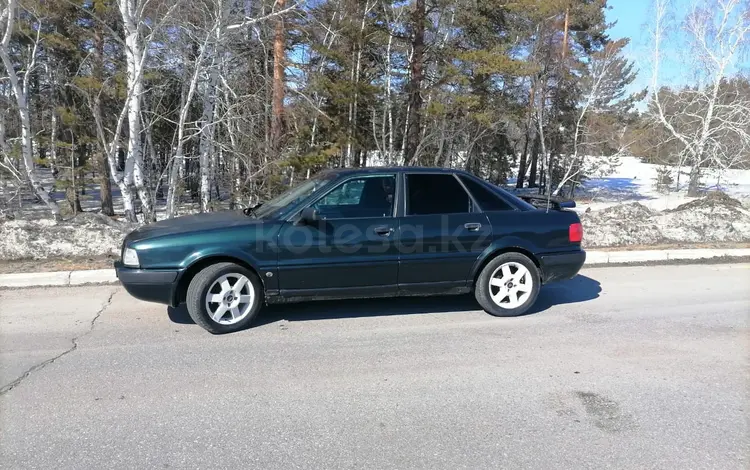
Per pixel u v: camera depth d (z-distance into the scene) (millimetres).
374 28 16500
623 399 3441
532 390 3568
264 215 4930
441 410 3279
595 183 39781
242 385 3623
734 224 9398
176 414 3207
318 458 2752
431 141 16578
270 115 12344
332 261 4746
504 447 2863
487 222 5109
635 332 4785
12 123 15422
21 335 4570
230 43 11547
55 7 14609
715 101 17578
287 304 5574
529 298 5227
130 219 10711
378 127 19016
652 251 8094
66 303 5512
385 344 4426
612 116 25375
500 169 32969
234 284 4656
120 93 12617
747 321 5133
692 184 18344
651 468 2678
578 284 6641
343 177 4953
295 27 13227
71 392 3494
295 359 4086
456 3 16750
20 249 7062
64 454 2770
